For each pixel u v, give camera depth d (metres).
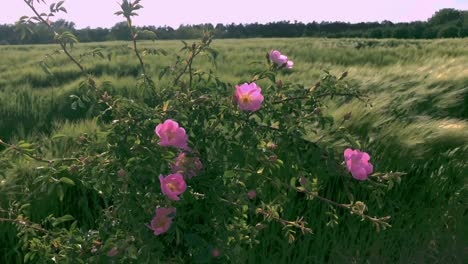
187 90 2.50
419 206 3.78
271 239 3.24
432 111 5.16
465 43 24.73
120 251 2.27
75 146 3.44
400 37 60.06
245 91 2.38
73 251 2.39
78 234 2.47
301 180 2.60
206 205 2.48
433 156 4.15
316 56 17.05
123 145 2.26
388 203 3.60
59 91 7.51
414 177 3.98
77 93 7.09
